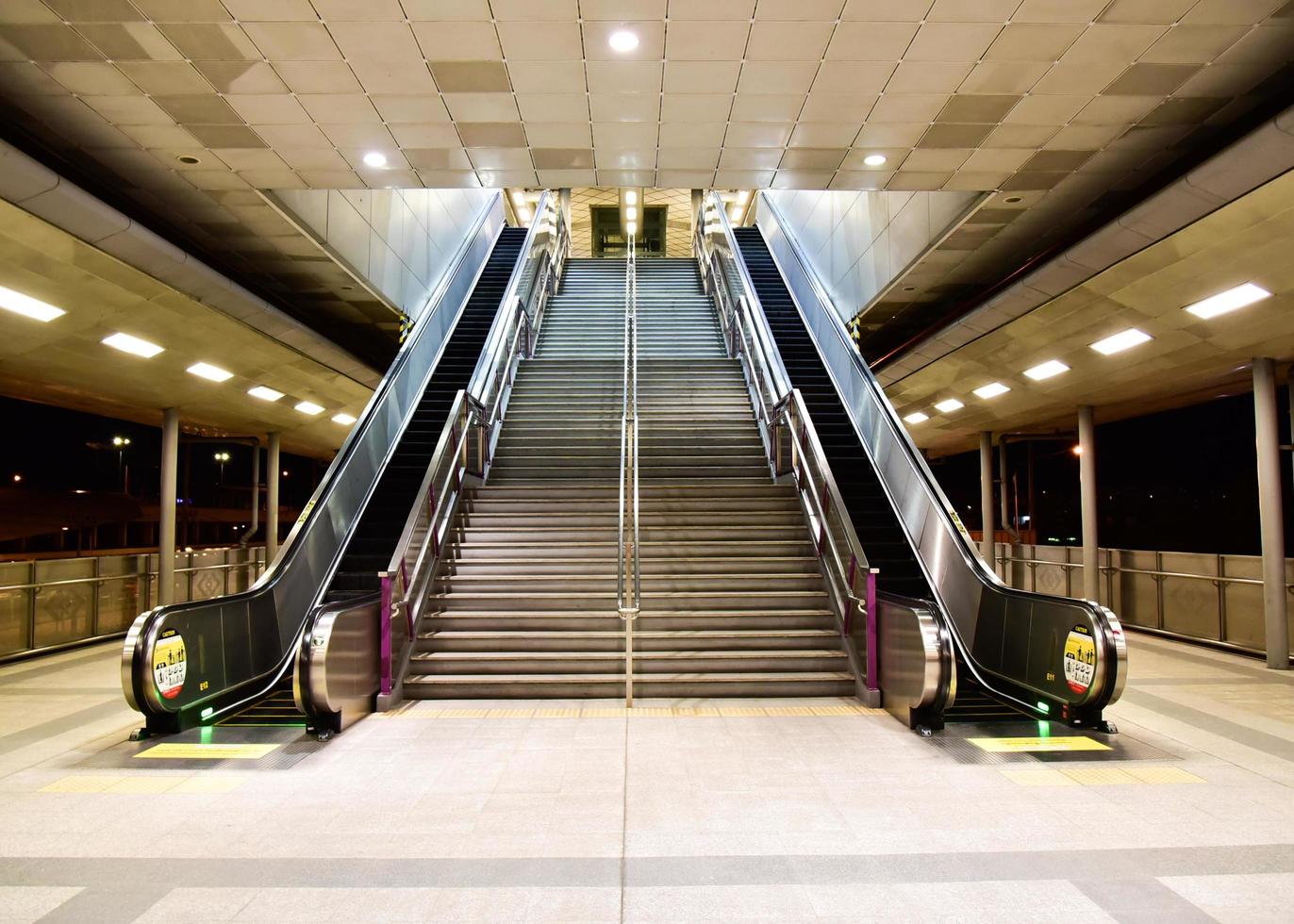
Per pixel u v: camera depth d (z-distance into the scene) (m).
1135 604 9.33
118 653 7.97
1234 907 2.70
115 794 3.79
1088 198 6.49
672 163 5.93
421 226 11.40
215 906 2.70
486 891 2.80
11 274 5.80
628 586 5.66
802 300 12.71
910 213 8.33
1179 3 3.93
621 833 3.30
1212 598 8.17
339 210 8.06
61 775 4.06
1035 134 5.37
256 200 6.43
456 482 7.75
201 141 5.40
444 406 10.15
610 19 4.11
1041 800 3.70
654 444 9.48
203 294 7.13
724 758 4.27
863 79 4.70
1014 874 2.94
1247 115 5.09
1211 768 4.18
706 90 4.84
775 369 9.16
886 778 3.99
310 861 3.05
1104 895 2.79
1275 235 5.32
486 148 5.62
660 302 15.20
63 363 7.61
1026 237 7.46
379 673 5.40
